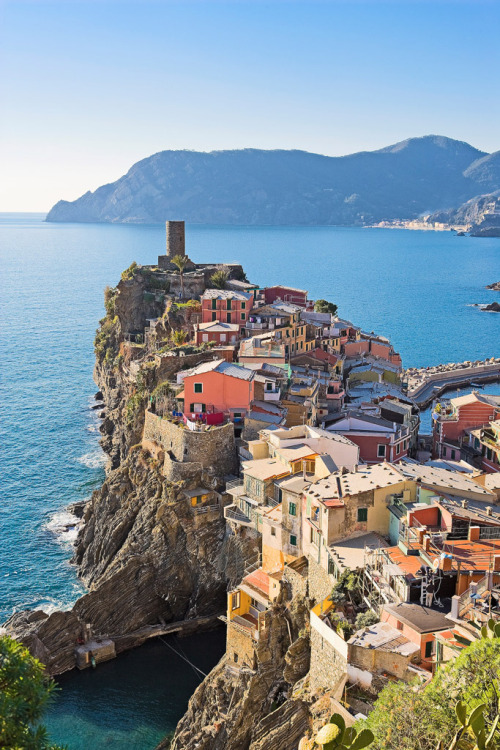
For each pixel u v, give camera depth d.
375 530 74.75
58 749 31.08
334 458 97.19
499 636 40.88
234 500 102.81
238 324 166.50
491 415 125.38
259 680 76.81
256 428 116.94
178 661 99.00
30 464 162.62
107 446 169.50
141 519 114.25
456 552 64.62
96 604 103.19
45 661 94.75
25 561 123.12
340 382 152.38
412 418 134.62
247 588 86.12
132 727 87.12
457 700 40.03
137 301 195.62
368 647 56.62
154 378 140.12
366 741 30.20
